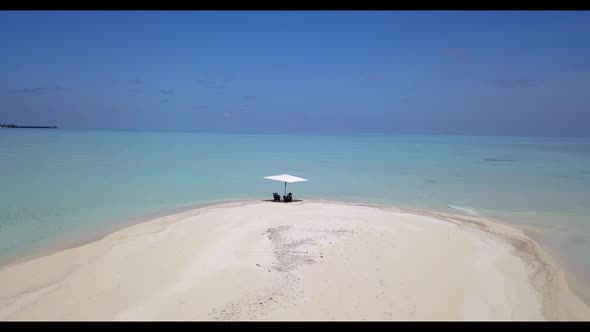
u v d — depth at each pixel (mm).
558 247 13562
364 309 8172
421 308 8328
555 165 42875
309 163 42625
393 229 14234
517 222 17203
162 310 8031
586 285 10219
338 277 9703
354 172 34594
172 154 51906
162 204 19562
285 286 9133
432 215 18094
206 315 7855
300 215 16359
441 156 57000
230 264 10469
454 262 11078
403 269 10367
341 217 16047
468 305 8594
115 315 7871
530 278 10422
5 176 27875
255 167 37031
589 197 23297
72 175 28875
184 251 11586
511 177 32031
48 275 9914
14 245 12539
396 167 39219
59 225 15141
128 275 9836
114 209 18203
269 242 12406
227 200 21031
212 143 89812
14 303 8430
